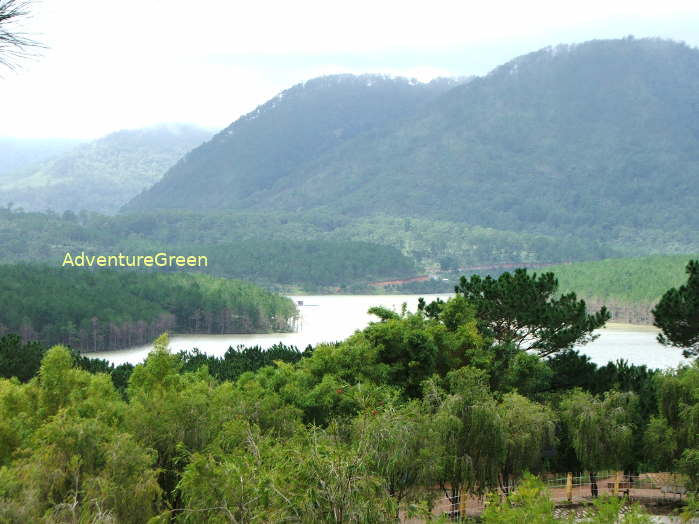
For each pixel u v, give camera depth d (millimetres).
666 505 35906
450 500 34281
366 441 21953
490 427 33938
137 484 25109
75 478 24984
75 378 37906
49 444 26703
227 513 21031
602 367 47344
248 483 21422
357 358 41688
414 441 28594
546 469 40219
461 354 44906
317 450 21000
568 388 46312
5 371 52094
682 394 38844
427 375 42062
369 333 43875
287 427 33562
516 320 48750
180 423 29828
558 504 35781
